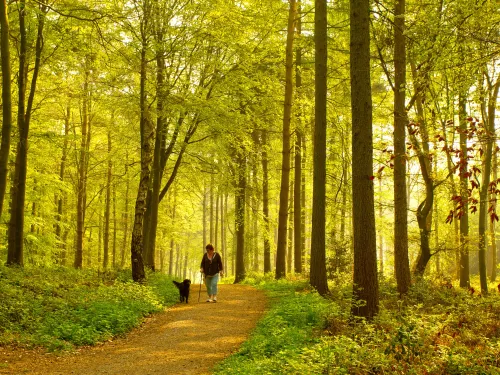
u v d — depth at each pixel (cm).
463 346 774
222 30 1953
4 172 1351
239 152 2514
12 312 1070
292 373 677
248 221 3453
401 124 1455
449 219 545
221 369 805
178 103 1916
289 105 2127
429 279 1695
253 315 1325
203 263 1608
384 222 3100
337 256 2138
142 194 1758
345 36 2042
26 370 798
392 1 1454
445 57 975
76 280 1658
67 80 2131
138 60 1722
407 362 702
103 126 2772
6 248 2195
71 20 1664
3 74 1346
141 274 1734
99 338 1033
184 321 1238
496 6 921
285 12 2205
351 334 919
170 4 1823
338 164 2786
